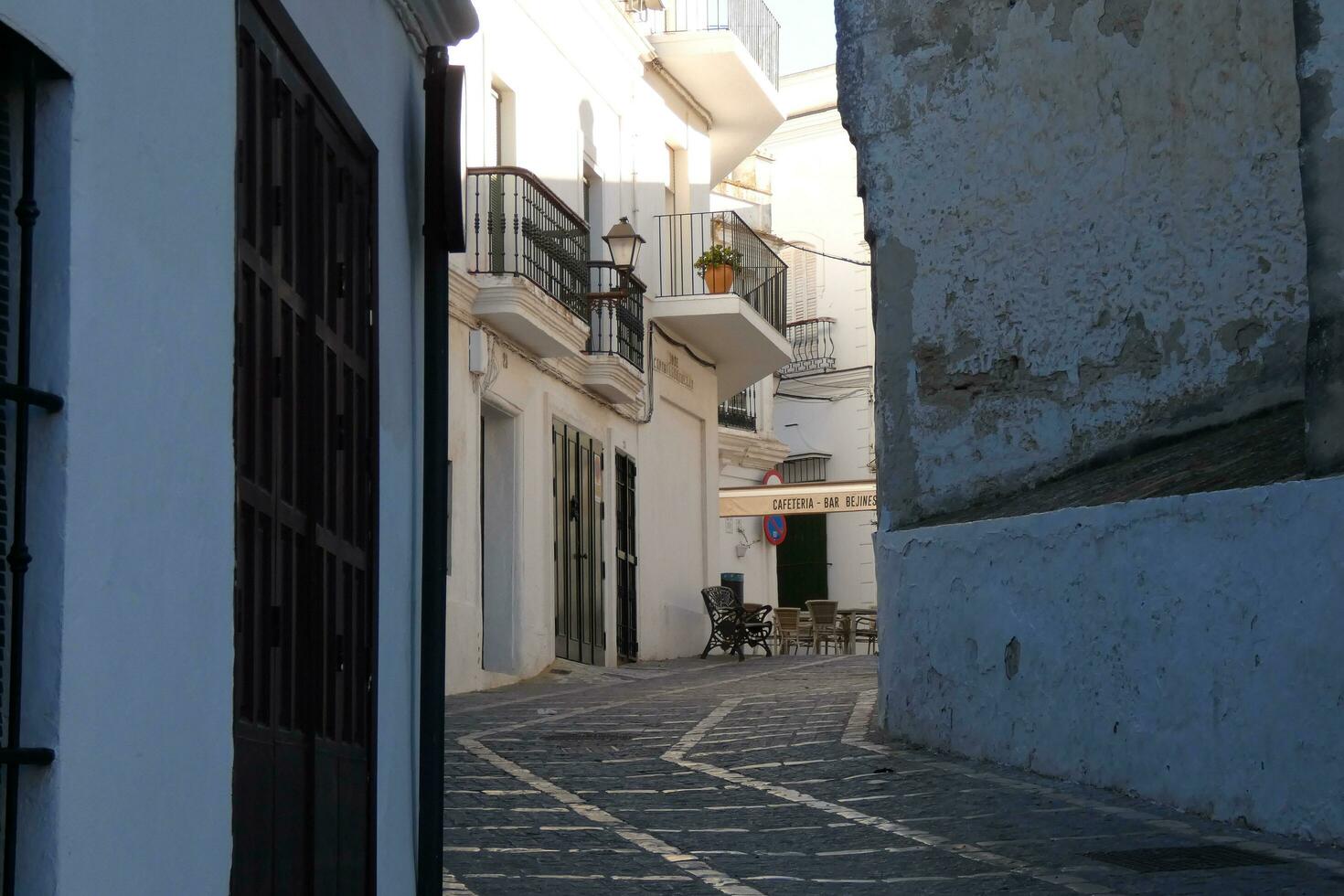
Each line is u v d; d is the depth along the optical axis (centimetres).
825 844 767
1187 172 1088
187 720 346
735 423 3394
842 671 2016
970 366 1184
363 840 521
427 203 629
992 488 1164
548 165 2080
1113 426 1110
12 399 283
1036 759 985
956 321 1195
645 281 2469
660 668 2230
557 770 1043
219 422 370
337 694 493
